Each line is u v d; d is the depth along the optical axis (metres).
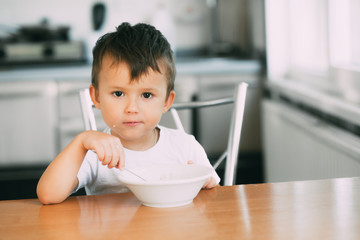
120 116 1.04
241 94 1.31
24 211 0.87
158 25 3.86
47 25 3.66
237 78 3.38
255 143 3.48
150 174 0.97
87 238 0.73
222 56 3.98
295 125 2.42
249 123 3.45
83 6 4.00
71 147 0.96
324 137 2.02
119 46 1.02
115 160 0.92
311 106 2.37
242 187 0.99
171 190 0.84
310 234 0.72
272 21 3.20
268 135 2.98
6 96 3.31
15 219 0.83
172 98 1.16
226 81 3.39
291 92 2.66
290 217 0.80
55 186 0.91
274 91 3.06
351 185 0.98
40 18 3.98
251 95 3.40
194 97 3.39
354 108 1.89
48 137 3.39
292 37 3.10
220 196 0.92
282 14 3.20
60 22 4.00
